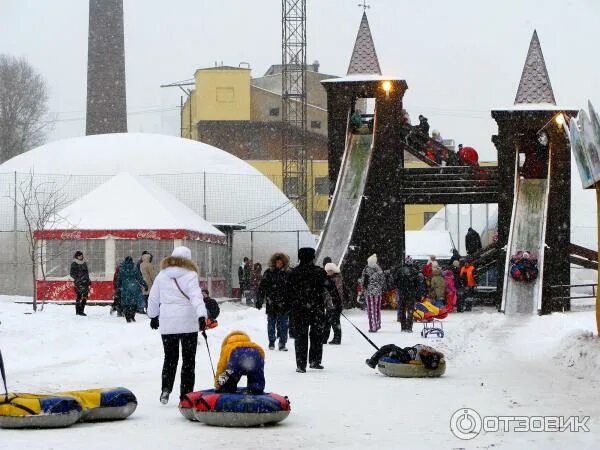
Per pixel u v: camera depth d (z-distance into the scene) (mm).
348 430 12086
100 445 11062
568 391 15758
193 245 47469
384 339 27781
